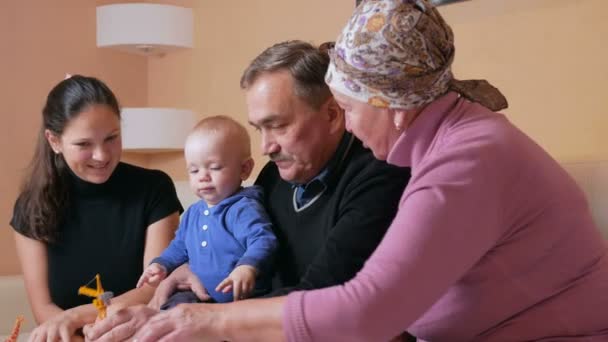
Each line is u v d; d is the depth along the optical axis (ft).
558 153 10.13
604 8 9.64
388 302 3.92
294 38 14.55
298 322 4.03
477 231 4.06
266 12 15.10
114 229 7.92
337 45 4.56
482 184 4.10
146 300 6.96
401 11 4.31
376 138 4.59
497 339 4.61
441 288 4.01
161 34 14.74
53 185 7.69
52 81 15.46
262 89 5.54
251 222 6.14
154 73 17.42
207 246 6.39
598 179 6.55
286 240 6.12
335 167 5.69
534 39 10.39
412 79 4.33
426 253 3.93
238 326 4.21
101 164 7.50
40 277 7.78
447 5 11.39
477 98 4.63
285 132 5.57
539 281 4.44
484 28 10.95
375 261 4.03
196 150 6.46
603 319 4.56
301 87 5.48
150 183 8.17
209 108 16.30
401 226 4.02
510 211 4.29
